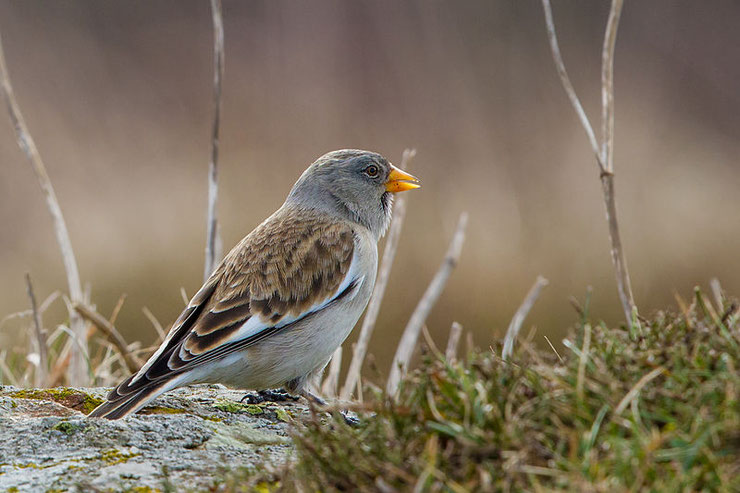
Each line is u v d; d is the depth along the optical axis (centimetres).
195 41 2173
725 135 2042
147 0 2233
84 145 1883
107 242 1523
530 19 2152
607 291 1325
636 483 338
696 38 2197
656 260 1442
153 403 553
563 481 346
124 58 2133
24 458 448
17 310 1359
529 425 376
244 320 589
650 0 2219
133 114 2011
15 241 1586
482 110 1975
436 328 1262
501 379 403
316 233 649
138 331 1260
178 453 459
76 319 743
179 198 1680
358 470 373
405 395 414
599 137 1850
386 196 754
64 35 2130
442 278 747
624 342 429
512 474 351
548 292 1304
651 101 2059
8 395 561
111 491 413
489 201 1580
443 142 1892
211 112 2014
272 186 1725
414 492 348
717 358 386
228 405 555
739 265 1456
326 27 2123
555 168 1734
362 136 1936
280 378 605
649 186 1698
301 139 1912
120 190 1722
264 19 2164
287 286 610
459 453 375
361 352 713
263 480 405
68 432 476
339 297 629
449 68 2052
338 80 2055
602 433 369
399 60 2075
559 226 1487
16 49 2055
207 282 621
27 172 1748
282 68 2077
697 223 1542
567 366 405
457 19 2122
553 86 2039
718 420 355
